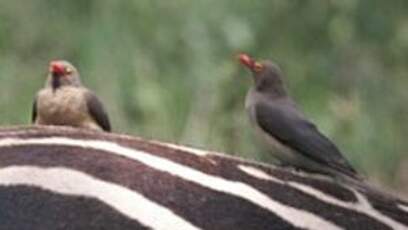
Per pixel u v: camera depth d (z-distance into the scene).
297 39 15.55
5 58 14.57
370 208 6.84
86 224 6.05
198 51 14.59
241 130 14.10
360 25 15.80
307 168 7.80
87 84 14.54
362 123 15.24
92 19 14.73
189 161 6.57
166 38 14.66
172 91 14.54
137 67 14.55
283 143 7.80
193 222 6.17
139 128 14.33
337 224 6.53
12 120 14.23
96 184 6.21
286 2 15.48
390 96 15.75
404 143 15.64
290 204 6.51
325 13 15.70
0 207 6.09
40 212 6.07
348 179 7.57
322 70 15.59
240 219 6.27
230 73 14.61
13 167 6.24
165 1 14.71
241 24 14.72
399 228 6.74
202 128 14.25
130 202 6.17
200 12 14.70
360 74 15.70
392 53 15.87
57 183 6.20
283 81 8.15
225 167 6.65
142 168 6.38
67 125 7.63
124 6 14.70
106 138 6.65
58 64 7.62
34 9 14.85
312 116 15.10
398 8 15.84
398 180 15.59
